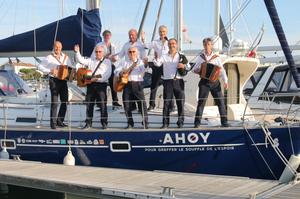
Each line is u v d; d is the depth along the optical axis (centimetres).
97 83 718
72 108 798
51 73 731
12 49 834
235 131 655
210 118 713
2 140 759
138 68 707
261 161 651
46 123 774
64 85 743
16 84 938
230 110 746
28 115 787
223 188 579
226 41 1323
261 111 930
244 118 687
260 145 647
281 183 605
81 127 739
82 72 714
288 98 1122
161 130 679
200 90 681
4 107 766
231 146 657
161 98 771
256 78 1231
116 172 660
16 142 750
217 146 661
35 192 711
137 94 705
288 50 637
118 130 696
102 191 579
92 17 828
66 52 820
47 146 731
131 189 573
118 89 705
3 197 719
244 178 634
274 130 641
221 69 690
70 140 718
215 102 718
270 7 634
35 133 737
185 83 763
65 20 825
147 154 687
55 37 818
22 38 830
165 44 748
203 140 665
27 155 746
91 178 626
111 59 776
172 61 699
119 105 784
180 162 677
